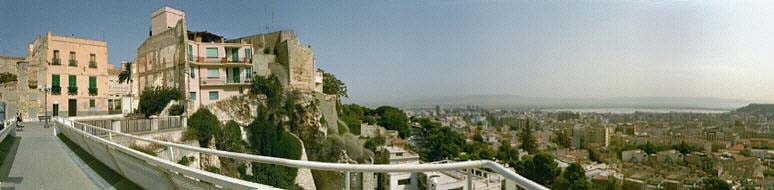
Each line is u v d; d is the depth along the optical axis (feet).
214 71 142.00
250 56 150.71
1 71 168.96
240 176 75.77
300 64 167.73
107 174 32.24
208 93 139.54
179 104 126.00
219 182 16.89
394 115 335.67
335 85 250.57
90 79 138.41
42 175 32.50
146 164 24.86
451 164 11.07
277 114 148.05
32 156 44.11
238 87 146.20
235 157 17.10
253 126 139.95
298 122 154.10
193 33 145.79
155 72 143.84
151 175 23.88
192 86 133.59
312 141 156.87
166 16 141.49
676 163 271.28
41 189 27.48
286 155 142.31
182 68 130.41
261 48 172.55
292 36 171.12
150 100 124.77
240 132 135.54
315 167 13.58
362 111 315.17
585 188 192.85
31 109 124.67
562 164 257.75
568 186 195.31
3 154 44.98
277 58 166.81
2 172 33.73
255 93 146.82
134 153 25.76
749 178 204.74
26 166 37.04
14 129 72.33
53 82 127.44
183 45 131.03
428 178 95.66
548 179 204.54
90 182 29.68
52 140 64.18
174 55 134.51
